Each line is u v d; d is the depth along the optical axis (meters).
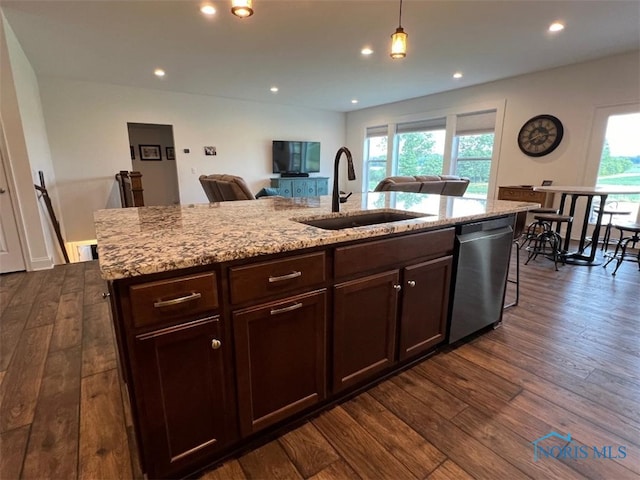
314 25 3.31
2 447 1.33
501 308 2.31
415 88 5.96
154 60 4.41
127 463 1.26
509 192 5.05
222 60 4.40
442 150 6.54
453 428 1.44
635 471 1.23
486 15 3.10
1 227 3.36
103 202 5.94
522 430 1.43
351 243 1.40
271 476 1.22
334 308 1.41
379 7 2.94
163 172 7.58
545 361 1.93
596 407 1.56
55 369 1.84
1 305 2.66
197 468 1.23
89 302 2.72
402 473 1.23
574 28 3.39
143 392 1.02
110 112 5.79
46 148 5.05
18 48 3.68
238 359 1.19
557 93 4.80
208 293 1.07
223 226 1.46
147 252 1.05
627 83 4.18
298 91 6.24
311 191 8.06
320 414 1.53
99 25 3.30
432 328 1.88
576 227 4.90
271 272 1.19
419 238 1.65
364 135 8.19
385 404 1.59
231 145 7.11
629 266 3.78
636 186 4.24
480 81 5.47
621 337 2.20
